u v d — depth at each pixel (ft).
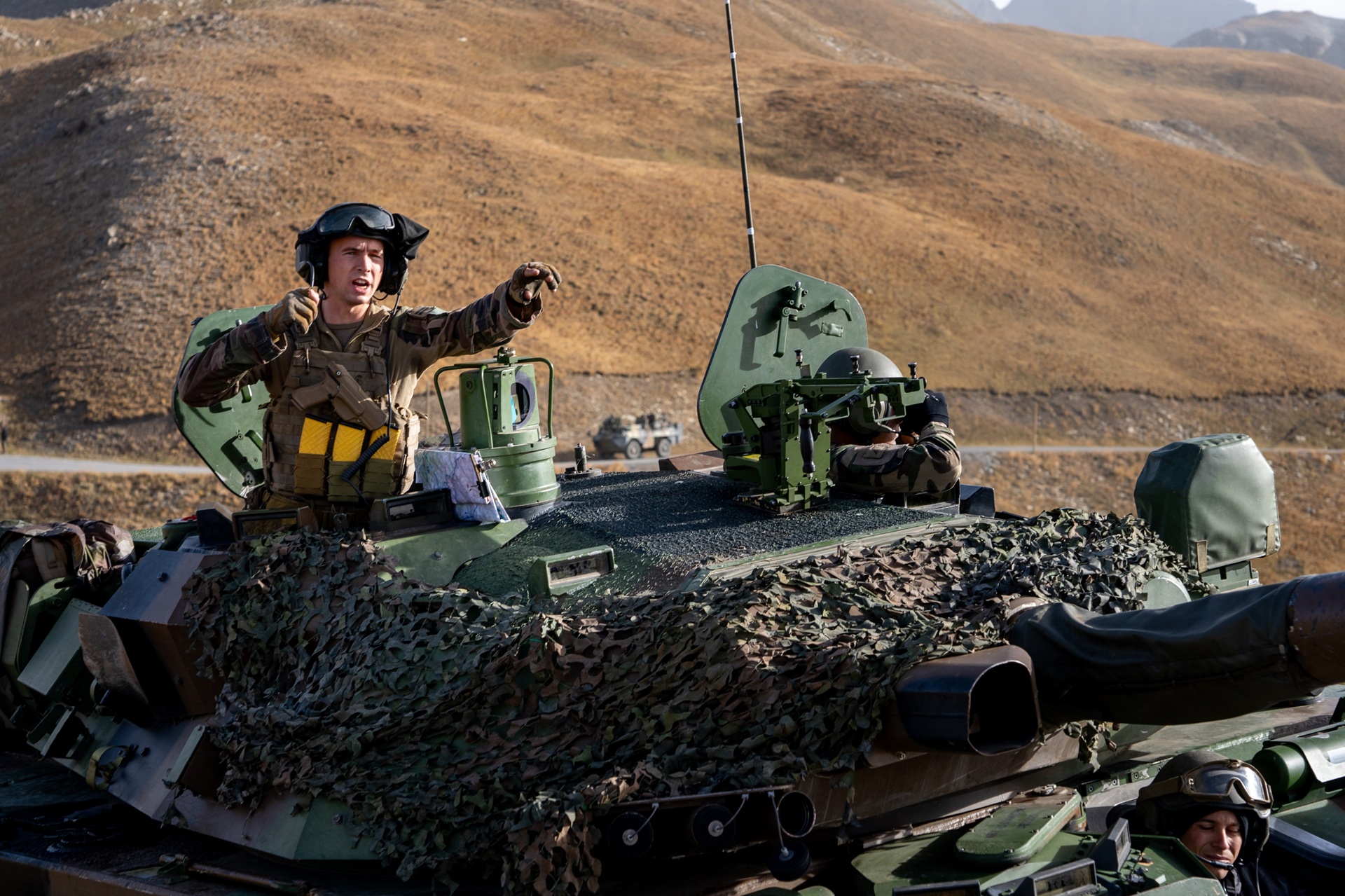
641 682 13.23
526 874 11.75
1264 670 11.57
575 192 261.24
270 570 16.21
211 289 209.87
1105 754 16.19
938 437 18.29
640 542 16.35
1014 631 13.67
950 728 11.80
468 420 18.65
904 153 320.29
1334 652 10.96
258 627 16.05
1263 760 15.70
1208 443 20.76
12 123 295.69
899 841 13.97
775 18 501.15
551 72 360.07
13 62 396.37
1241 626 11.56
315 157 256.11
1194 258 293.02
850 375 18.57
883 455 18.31
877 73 379.14
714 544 16.12
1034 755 14.85
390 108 287.28
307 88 295.07
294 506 18.01
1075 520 17.26
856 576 14.73
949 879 12.80
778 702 12.48
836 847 13.88
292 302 15.23
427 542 16.85
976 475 184.34
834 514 17.48
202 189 240.94
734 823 11.79
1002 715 13.12
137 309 205.77
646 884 13.15
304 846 13.79
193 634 16.30
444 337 17.76
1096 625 12.91
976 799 14.62
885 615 13.82
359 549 15.92
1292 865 15.17
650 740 12.84
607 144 308.40
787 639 13.12
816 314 22.56
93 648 17.42
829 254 252.62
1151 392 225.15
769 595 13.67
